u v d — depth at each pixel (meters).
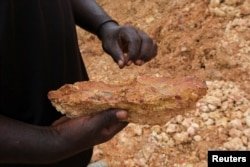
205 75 1.77
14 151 0.67
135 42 1.00
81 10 1.08
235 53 1.76
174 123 1.59
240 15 1.89
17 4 0.75
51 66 0.84
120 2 2.47
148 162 1.55
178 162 1.50
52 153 0.69
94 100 0.71
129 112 0.72
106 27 1.05
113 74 2.11
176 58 1.92
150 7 2.30
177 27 2.02
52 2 0.84
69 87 0.76
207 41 1.87
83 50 2.37
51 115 0.86
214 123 1.55
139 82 0.77
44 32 0.81
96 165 1.56
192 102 0.73
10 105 0.79
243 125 1.52
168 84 0.75
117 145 1.63
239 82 1.69
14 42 0.75
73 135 0.70
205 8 2.01
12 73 0.77
